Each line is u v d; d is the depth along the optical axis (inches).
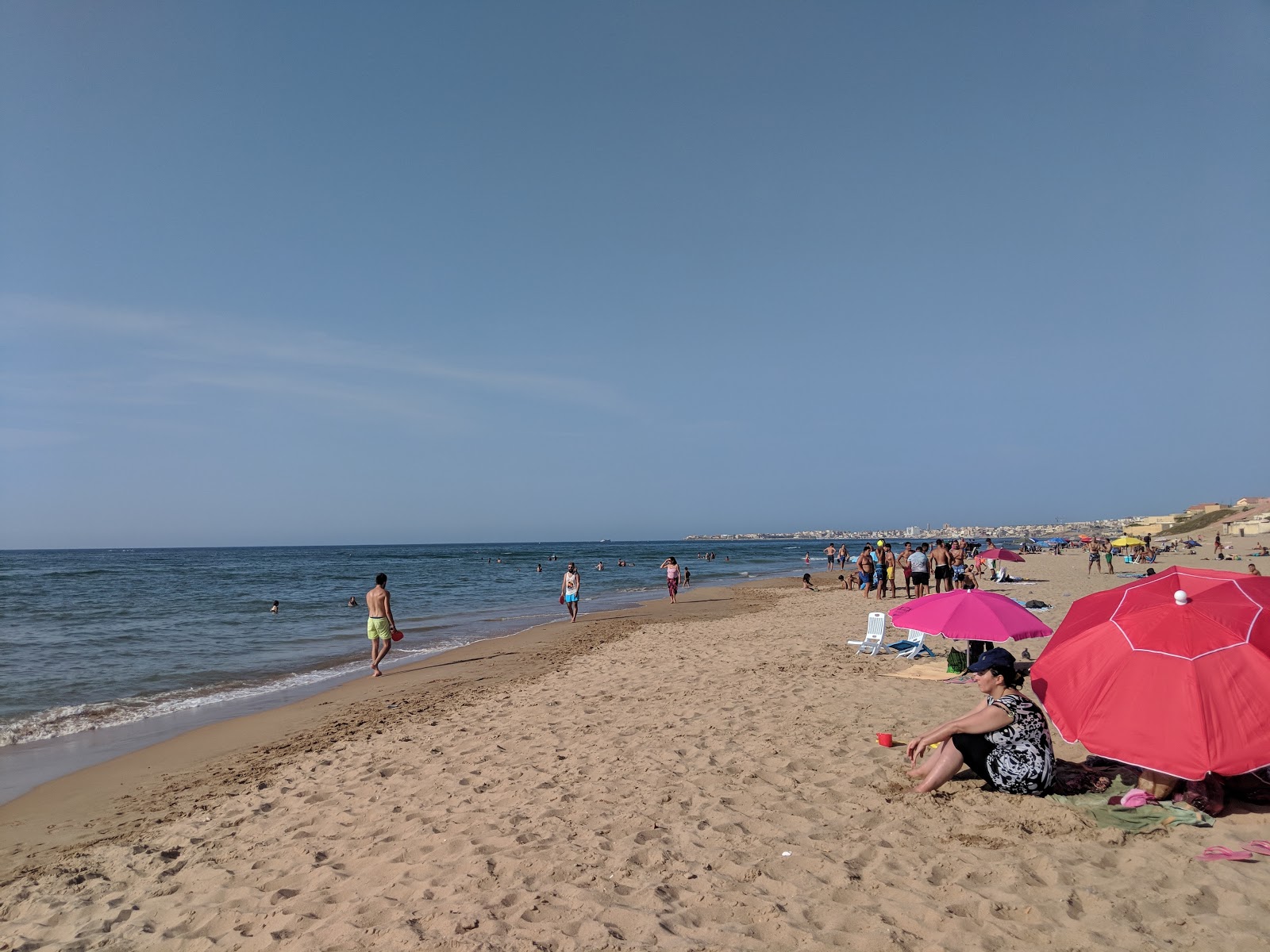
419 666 579.5
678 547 7347.4
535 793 241.6
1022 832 189.9
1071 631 235.8
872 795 223.3
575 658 555.5
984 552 1114.7
